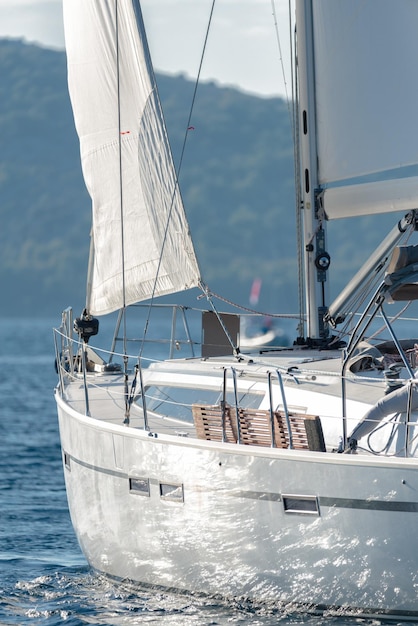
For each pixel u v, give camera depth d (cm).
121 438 2589
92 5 3222
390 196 2753
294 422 2283
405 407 2253
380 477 2148
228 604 2425
